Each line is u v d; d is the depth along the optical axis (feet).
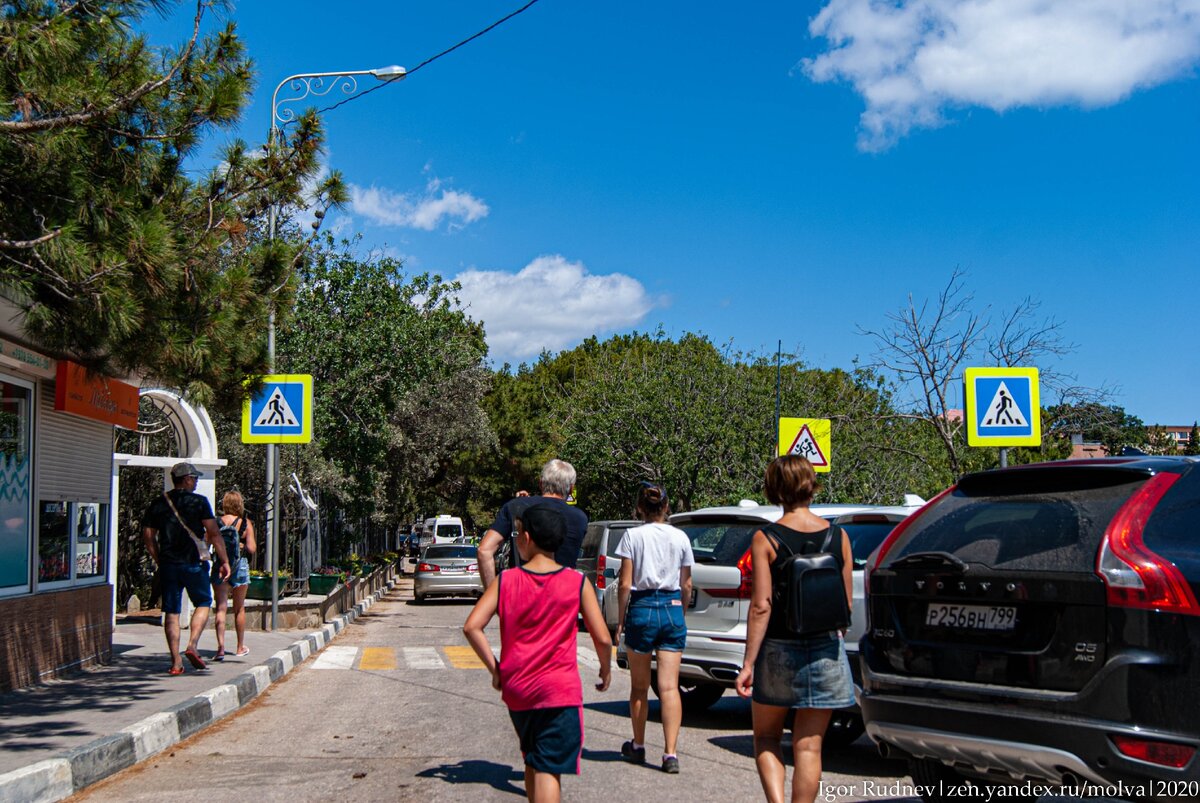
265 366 31.91
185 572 34.22
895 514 25.23
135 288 22.68
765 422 91.25
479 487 178.60
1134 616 13.99
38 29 20.43
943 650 16.21
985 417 37.47
